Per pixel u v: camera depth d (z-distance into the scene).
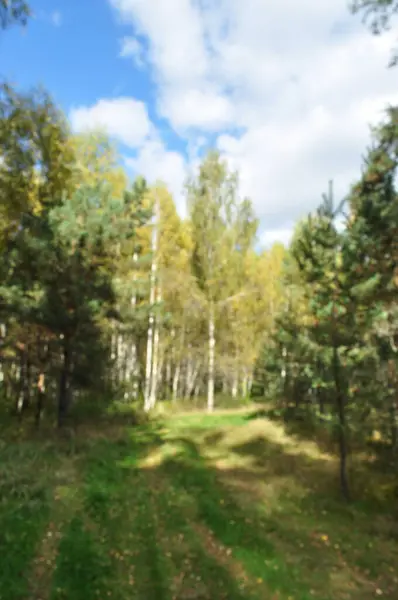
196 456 15.33
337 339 11.64
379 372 12.09
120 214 20.56
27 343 16.77
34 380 21.55
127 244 21.06
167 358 37.00
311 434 18.31
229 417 25.03
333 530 9.16
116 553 7.12
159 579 6.36
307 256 13.58
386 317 12.28
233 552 7.55
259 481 12.41
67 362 16.45
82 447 14.31
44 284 16.08
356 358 12.08
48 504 8.45
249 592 6.27
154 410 26.30
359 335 11.98
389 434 13.03
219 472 13.39
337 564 7.56
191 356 34.78
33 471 10.34
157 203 28.23
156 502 10.06
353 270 12.07
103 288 17.30
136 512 9.22
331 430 11.64
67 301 15.73
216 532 8.44
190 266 32.22
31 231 15.83
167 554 7.31
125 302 21.91
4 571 5.85
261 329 35.38
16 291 16.22
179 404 31.72
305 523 9.50
